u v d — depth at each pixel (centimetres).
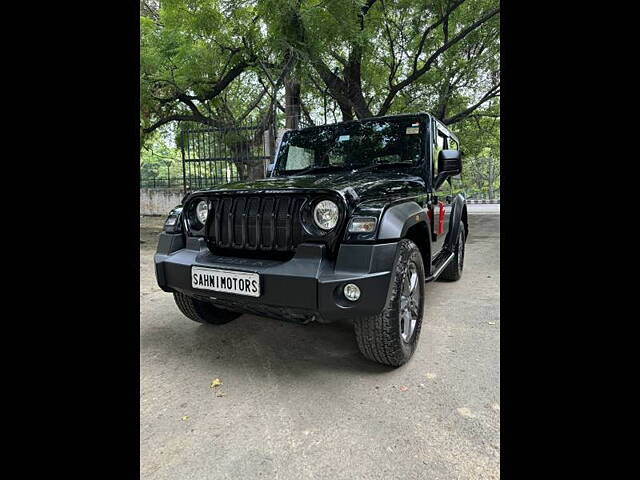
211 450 162
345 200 203
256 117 1055
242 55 825
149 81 838
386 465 152
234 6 721
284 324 318
